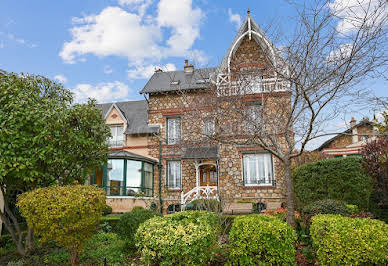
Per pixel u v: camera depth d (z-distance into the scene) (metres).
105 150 8.44
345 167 8.87
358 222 5.27
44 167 7.23
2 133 6.18
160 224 5.54
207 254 5.44
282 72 7.38
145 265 5.11
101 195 6.25
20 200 5.82
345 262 4.78
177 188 17.39
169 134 18.00
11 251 7.46
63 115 7.10
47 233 5.56
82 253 6.88
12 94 6.86
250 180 15.98
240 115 8.16
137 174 17.00
